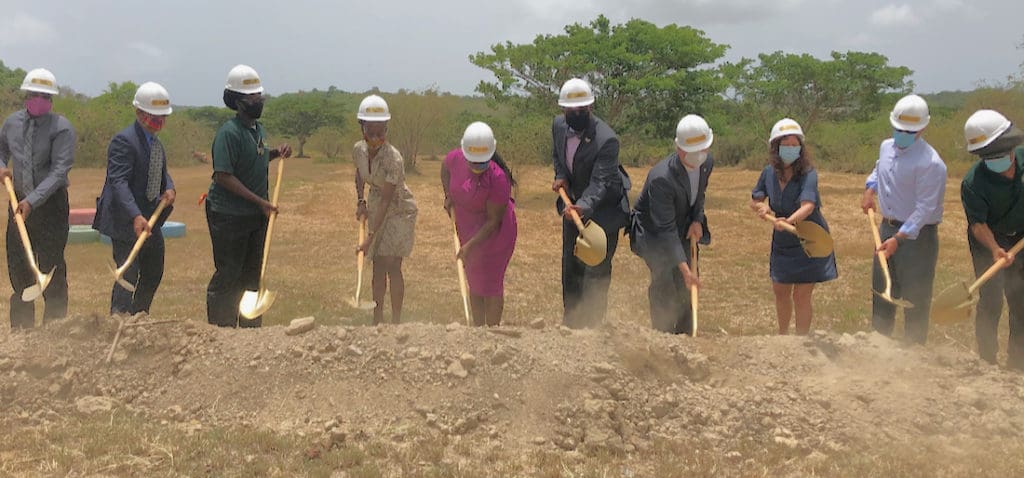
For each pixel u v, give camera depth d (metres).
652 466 4.66
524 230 19.59
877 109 55.31
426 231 18.81
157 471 4.37
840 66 53.00
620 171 6.75
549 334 5.79
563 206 6.78
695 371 5.64
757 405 5.32
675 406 5.30
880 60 53.66
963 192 6.38
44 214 6.75
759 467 4.65
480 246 6.64
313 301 10.05
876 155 45.94
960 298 5.99
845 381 5.61
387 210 6.88
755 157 52.50
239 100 6.52
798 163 6.80
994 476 4.47
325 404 5.30
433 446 4.78
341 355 5.59
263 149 6.75
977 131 6.06
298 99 79.38
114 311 6.52
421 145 45.97
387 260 7.00
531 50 28.25
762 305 10.59
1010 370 6.17
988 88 38.97
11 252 6.74
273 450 4.70
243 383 5.46
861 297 10.88
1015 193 6.18
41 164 6.65
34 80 6.54
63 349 5.68
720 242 17.45
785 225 6.59
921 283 6.36
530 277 12.69
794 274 6.87
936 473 4.53
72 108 45.91
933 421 5.24
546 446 4.94
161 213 6.68
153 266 6.73
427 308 9.72
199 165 52.34
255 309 6.36
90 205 23.53
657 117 29.47
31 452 4.56
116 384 5.53
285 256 14.55
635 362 5.56
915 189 6.21
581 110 6.48
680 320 6.71
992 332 6.59
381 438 4.92
